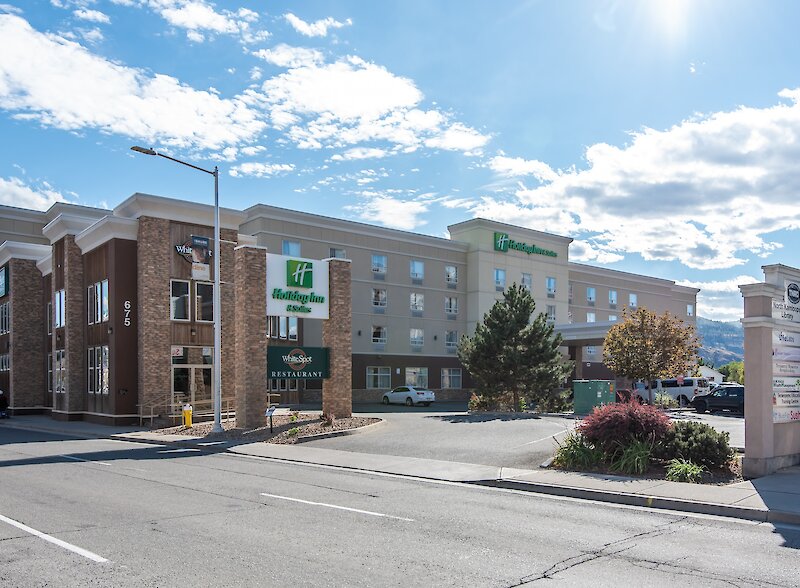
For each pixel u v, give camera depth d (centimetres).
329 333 2686
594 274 7125
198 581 663
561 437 1916
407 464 1609
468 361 3491
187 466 1639
